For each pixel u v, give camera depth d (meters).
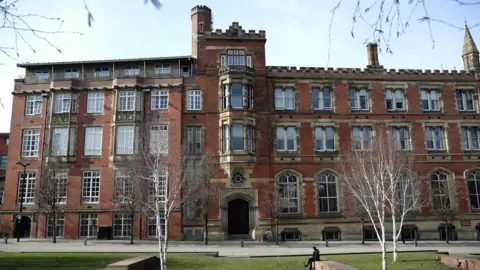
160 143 34.09
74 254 28.42
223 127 45.22
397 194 37.28
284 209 44.84
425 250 32.59
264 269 22.59
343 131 47.66
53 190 39.88
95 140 45.66
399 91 50.03
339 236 44.50
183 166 37.56
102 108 46.50
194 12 54.56
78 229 43.19
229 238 43.22
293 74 48.50
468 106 50.81
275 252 32.44
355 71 49.59
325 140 47.31
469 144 49.41
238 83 45.88
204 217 42.50
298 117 47.38
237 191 43.88
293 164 45.88
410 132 48.53
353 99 49.12
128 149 44.69
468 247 37.53
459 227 46.28
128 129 45.25
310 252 32.28
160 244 21.59
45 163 44.75
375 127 48.12
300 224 44.34
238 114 44.84
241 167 44.34
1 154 62.78
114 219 43.44
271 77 48.00
